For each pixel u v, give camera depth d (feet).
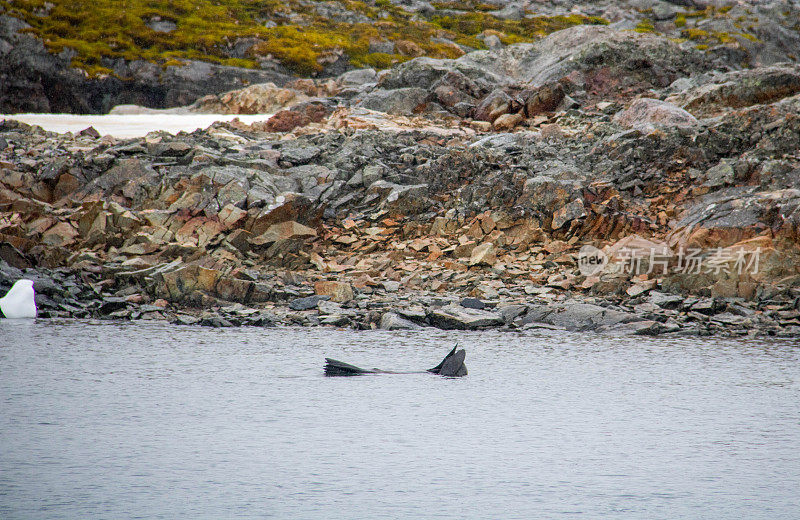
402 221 252.21
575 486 80.38
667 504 75.46
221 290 207.72
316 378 131.85
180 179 251.19
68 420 103.30
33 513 71.72
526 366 145.18
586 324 192.75
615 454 91.45
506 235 244.83
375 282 218.18
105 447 92.07
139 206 248.93
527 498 76.64
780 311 201.46
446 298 207.00
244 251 230.48
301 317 195.11
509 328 189.16
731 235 223.30
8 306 194.90
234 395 118.93
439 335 180.86
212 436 97.04
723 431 101.96
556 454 91.35
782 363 149.59
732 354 159.53
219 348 159.02
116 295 208.44
